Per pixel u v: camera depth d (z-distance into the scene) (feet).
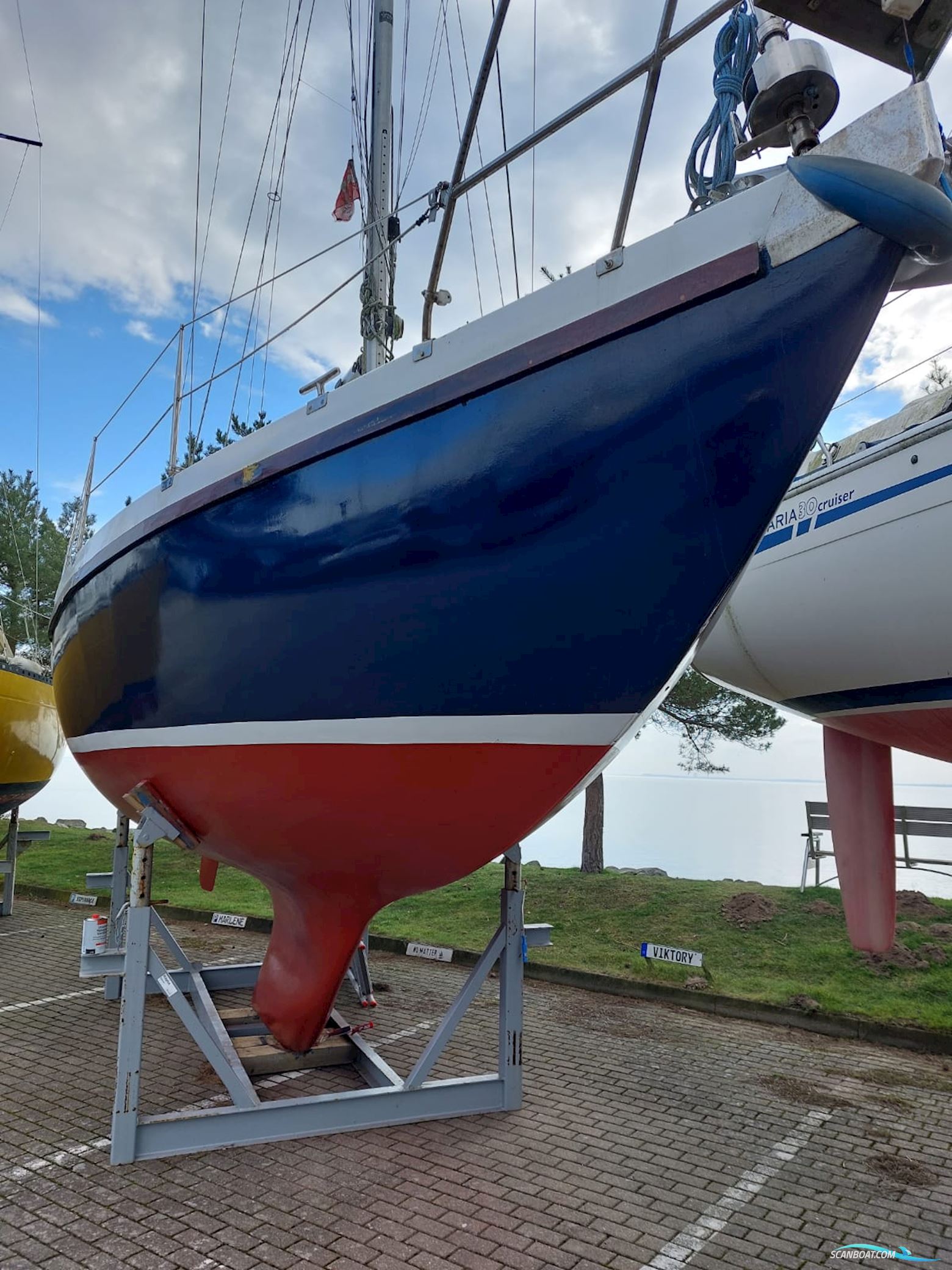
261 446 10.36
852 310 7.28
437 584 8.97
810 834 23.91
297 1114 10.75
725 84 8.58
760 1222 8.92
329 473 9.65
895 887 17.63
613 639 8.52
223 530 10.55
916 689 14.46
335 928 11.68
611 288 8.19
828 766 18.16
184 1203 9.04
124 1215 8.77
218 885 29.17
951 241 6.75
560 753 9.10
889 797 17.54
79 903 27.81
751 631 17.06
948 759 15.84
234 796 10.66
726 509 7.93
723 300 7.69
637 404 8.04
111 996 16.98
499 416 8.64
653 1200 9.34
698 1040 15.25
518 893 12.21
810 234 7.25
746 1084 13.10
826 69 7.58
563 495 8.38
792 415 7.60
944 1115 11.96
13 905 27.40
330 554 9.55
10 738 24.30
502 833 10.11
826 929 19.98
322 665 9.66
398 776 9.61
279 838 10.79
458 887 27.32
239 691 10.32
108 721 12.80
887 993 16.62
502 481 8.60
